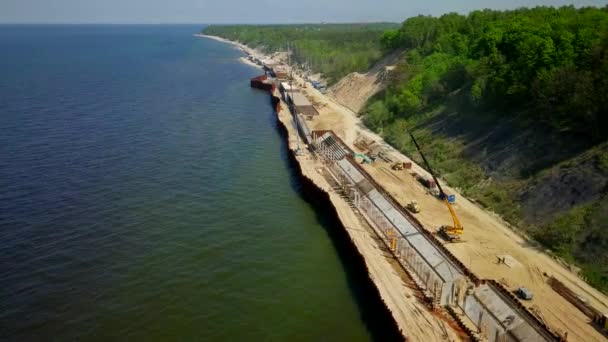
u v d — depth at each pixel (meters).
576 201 56.62
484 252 54.69
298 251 59.19
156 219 65.00
